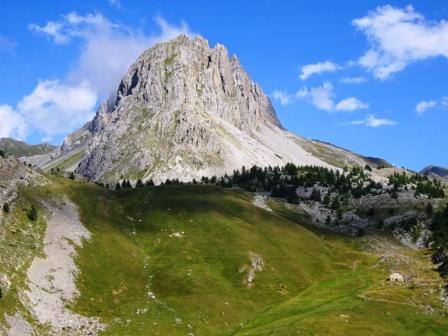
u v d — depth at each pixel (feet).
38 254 378.53
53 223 440.45
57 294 344.28
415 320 377.30
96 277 385.70
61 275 366.43
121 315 343.67
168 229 522.06
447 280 474.49
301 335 335.26
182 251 471.62
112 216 535.60
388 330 353.92
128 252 448.24
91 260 406.00
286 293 434.71
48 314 318.04
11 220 404.98
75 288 360.28
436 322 375.66
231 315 372.79
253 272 453.58
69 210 492.95
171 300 375.25
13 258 356.59
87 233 450.30
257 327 357.82
